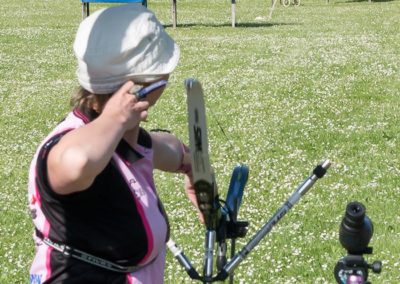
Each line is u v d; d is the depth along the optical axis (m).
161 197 9.76
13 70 21.81
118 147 3.40
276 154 11.86
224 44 26.05
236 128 13.64
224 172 10.90
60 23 34.31
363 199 9.44
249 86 17.83
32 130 14.45
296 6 43.75
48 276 3.35
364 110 14.98
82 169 2.98
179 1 45.75
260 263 7.46
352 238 3.67
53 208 3.28
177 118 14.79
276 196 9.70
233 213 3.94
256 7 43.25
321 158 11.58
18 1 44.94
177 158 3.93
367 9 40.47
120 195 3.35
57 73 21.38
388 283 6.93
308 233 8.30
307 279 7.16
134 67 3.21
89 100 3.34
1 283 7.25
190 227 8.59
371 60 21.09
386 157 11.53
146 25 3.23
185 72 20.27
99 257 3.35
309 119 14.27
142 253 3.41
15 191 10.45
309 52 23.14
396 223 8.55
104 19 3.25
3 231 8.76
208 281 3.66
